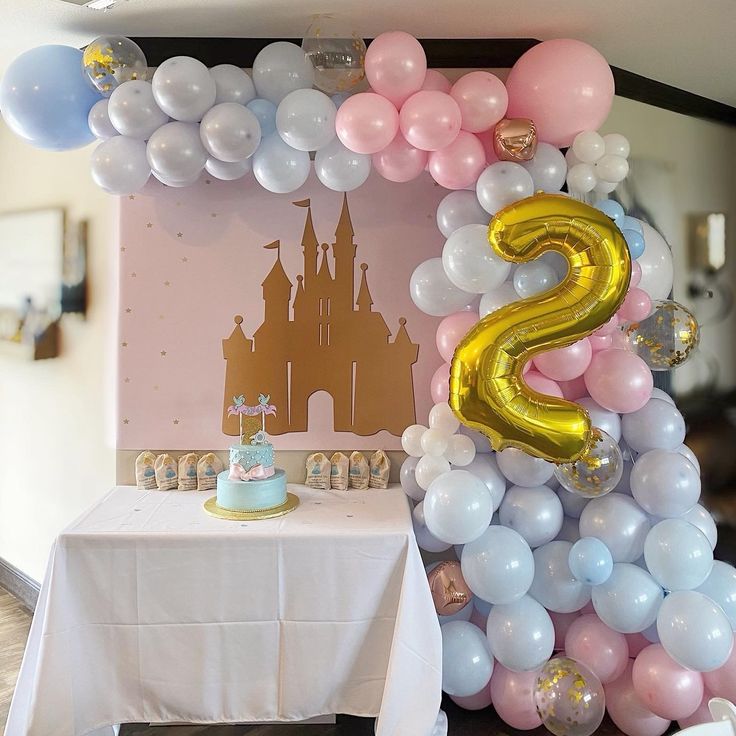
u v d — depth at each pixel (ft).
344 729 6.89
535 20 7.08
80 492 8.96
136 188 6.76
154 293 7.88
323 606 6.10
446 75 7.68
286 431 7.94
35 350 9.51
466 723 6.99
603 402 6.61
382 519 6.54
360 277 7.89
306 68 6.64
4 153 10.01
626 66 8.33
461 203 6.66
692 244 9.19
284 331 7.89
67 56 6.71
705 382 9.29
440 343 6.95
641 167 8.84
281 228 7.86
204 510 6.73
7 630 8.93
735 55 7.97
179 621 6.04
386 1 6.68
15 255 9.82
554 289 6.27
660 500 6.30
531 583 6.32
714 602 6.05
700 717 6.37
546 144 6.73
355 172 6.58
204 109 6.34
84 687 5.98
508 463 6.67
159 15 6.98
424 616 6.10
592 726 5.82
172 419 7.93
